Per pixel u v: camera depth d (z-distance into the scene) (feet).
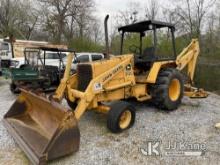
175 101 21.57
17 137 14.06
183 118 19.74
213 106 24.09
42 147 12.42
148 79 19.49
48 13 106.73
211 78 37.11
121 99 19.16
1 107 23.43
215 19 53.93
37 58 30.14
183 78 22.66
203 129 17.38
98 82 16.21
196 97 23.62
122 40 23.26
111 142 14.98
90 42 81.05
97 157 13.16
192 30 56.54
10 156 13.23
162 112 21.26
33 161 11.67
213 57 41.11
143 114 20.59
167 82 20.40
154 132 16.62
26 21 112.88
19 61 41.96
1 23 111.04
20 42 55.83
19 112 17.07
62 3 104.58
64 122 12.14
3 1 110.11
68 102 18.34
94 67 16.53
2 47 54.49
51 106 13.64
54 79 30.19
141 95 20.26
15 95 30.04
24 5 112.78
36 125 15.20
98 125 17.87
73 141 12.51
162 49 36.37
